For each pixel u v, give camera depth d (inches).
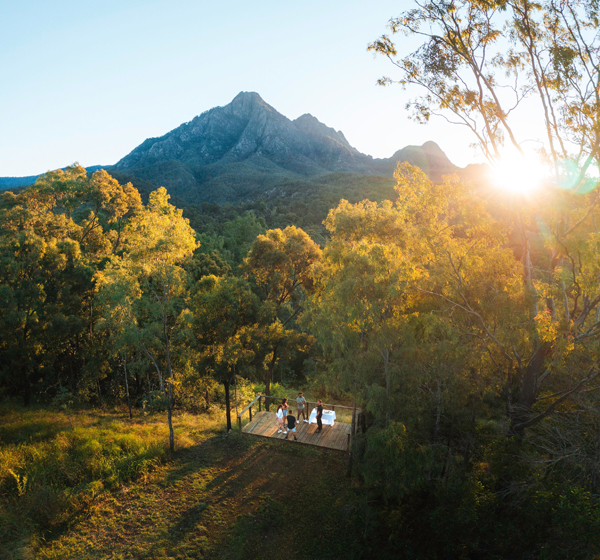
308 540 449.1
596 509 335.0
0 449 561.0
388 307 461.4
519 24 445.4
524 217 466.6
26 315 818.2
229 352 653.3
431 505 431.8
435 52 473.1
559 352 410.0
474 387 456.1
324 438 603.2
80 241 1229.7
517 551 381.7
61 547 407.5
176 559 406.9
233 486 540.4
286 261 807.1
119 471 531.8
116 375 951.0
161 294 642.8
